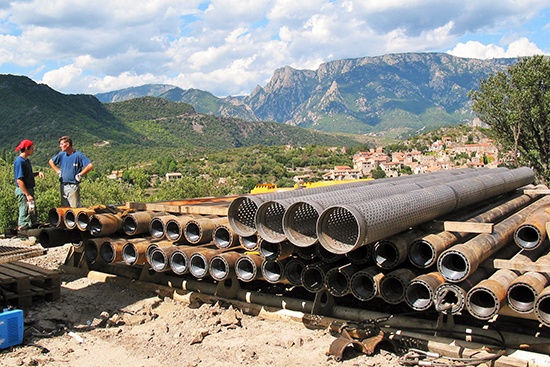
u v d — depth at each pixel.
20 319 5.55
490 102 23.39
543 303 4.66
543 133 22.62
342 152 169.38
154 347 5.61
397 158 151.88
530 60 22.41
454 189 7.04
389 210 5.18
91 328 6.14
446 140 167.88
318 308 6.10
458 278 4.81
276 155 149.12
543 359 4.70
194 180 41.66
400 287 5.48
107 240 7.46
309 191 7.09
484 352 4.92
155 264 6.87
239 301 6.73
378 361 5.06
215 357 5.32
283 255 5.74
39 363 5.13
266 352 5.40
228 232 6.50
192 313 6.63
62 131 175.88
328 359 5.13
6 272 6.91
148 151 172.62
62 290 7.69
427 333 5.38
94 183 39.97
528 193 11.34
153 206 7.80
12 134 168.00
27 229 8.34
